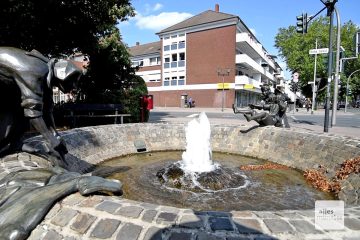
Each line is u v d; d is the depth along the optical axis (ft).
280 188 18.38
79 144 24.22
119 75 48.39
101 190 9.37
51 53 39.50
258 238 7.07
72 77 13.88
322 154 21.66
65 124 38.81
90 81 46.52
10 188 9.95
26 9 28.02
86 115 37.40
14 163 12.99
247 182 19.44
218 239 7.00
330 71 36.86
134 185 18.47
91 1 34.04
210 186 17.94
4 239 7.77
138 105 45.62
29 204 8.64
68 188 9.29
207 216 7.91
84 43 39.60
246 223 7.61
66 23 34.76
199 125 25.68
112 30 48.14
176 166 21.02
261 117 29.63
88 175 10.23
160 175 20.18
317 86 47.60
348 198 15.72
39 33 33.63
